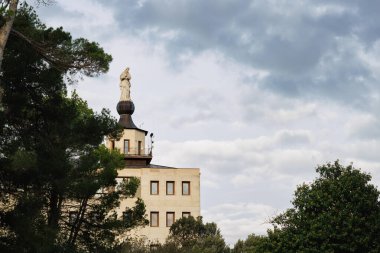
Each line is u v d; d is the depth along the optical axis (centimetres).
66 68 2736
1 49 2403
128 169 9219
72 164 3572
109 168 3881
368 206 3741
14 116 2997
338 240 3722
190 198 9219
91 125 3575
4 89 2930
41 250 2828
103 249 3772
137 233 8906
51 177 3106
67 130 3319
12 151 2955
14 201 2984
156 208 9119
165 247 6488
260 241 4088
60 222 3731
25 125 3067
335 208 3759
